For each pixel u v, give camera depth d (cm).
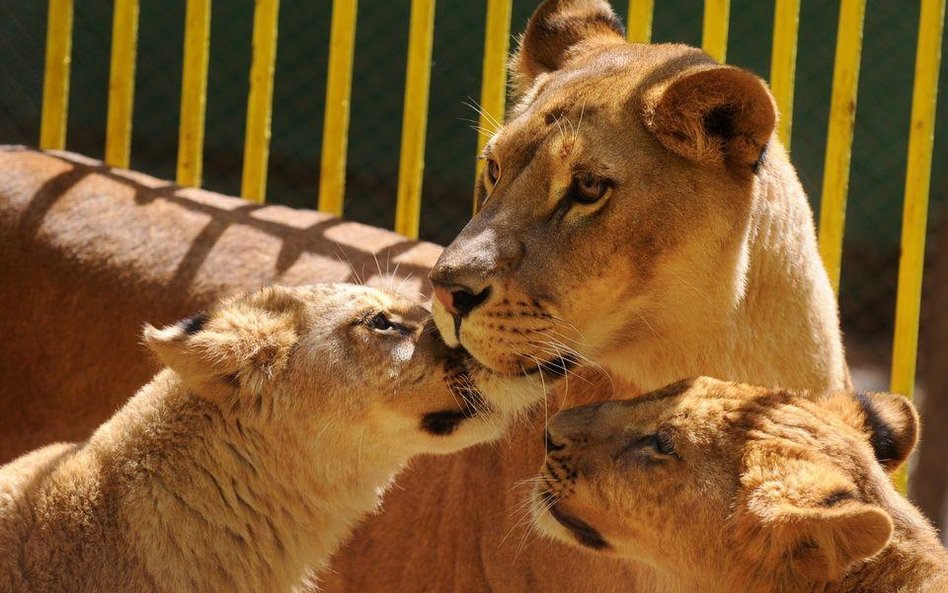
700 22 1741
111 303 945
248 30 1923
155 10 1916
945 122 1727
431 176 1855
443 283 673
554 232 684
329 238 966
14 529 693
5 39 1903
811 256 750
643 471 654
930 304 1544
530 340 679
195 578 720
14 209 983
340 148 1156
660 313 698
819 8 1752
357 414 747
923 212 1071
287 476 751
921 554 607
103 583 694
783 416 651
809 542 589
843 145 1071
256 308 760
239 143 1933
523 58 829
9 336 969
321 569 794
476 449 826
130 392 936
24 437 971
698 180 684
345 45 1145
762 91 667
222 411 735
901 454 680
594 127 690
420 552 855
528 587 791
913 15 1750
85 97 1919
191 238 961
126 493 709
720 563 632
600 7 835
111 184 1005
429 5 1123
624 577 727
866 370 1691
